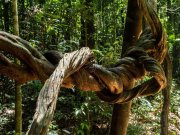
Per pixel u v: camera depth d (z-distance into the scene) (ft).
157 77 5.94
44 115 3.07
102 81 5.27
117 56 17.26
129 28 7.61
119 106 7.50
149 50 6.36
